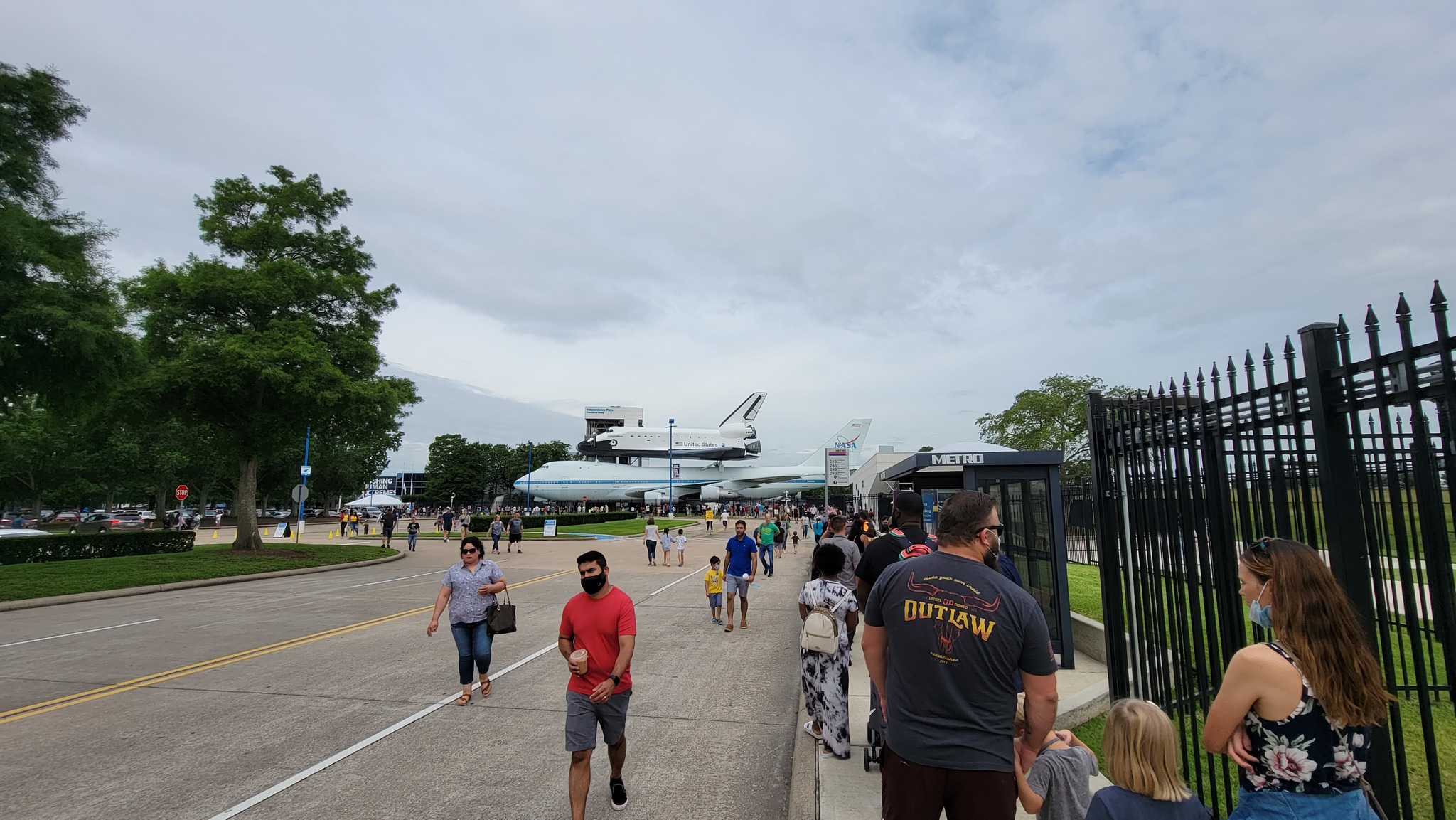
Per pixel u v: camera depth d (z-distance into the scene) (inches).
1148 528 178.1
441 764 205.0
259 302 895.1
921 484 448.8
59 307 577.3
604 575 172.9
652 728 239.9
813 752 203.8
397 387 992.2
